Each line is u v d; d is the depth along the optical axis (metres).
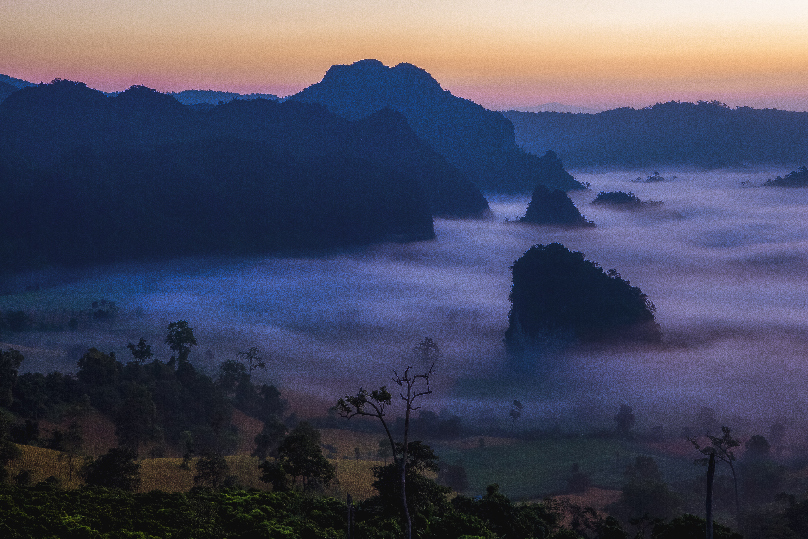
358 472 98.31
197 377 140.75
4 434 81.12
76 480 77.56
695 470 117.88
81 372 127.56
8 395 106.44
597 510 93.19
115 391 122.94
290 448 65.19
